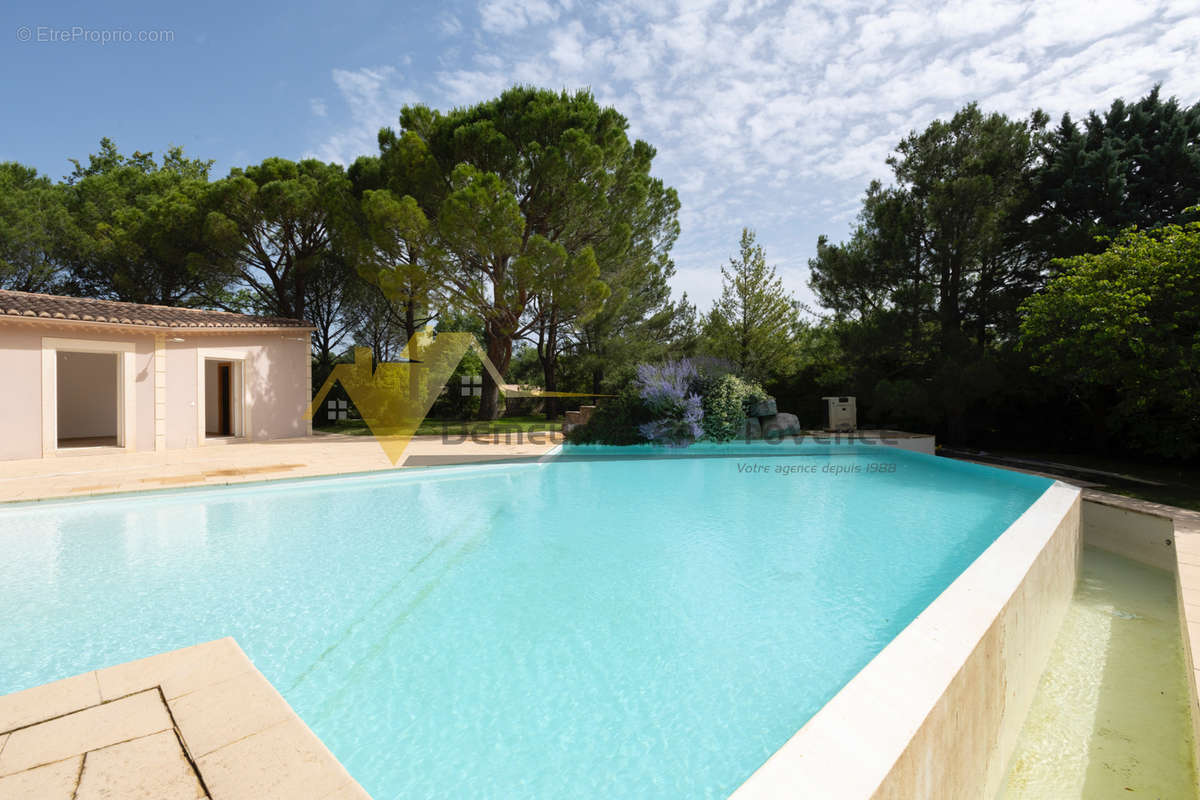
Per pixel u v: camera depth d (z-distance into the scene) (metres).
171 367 11.30
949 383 12.20
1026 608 2.79
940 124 13.65
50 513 6.04
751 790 1.11
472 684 2.77
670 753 2.25
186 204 15.35
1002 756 2.32
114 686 1.94
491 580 4.20
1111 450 11.56
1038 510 4.54
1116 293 7.98
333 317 19.31
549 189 14.11
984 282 13.40
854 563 4.64
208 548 4.94
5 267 15.53
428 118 15.22
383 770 2.14
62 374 13.06
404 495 7.38
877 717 1.40
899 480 8.66
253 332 12.83
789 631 3.37
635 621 3.50
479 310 14.43
